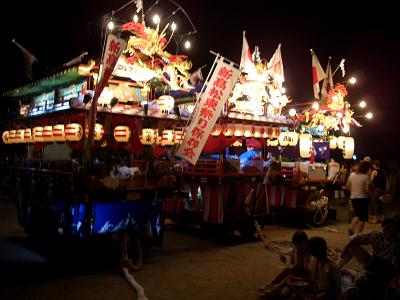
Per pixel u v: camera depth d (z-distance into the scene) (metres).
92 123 6.58
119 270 6.93
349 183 9.55
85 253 6.93
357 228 9.38
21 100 10.59
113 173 7.39
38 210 8.34
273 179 10.78
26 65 8.91
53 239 7.74
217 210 9.36
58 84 8.60
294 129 11.83
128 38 7.68
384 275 4.07
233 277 6.70
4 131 10.23
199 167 9.67
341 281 5.21
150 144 7.80
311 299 5.14
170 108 7.78
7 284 6.10
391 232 5.33
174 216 10.49
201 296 5.77
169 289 6.04
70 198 6.94
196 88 9.60
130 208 7.43
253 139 10.93
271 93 10.78
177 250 8.58
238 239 9.81
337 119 13.33
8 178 14.72
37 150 9.23
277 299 5.66
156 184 7.84
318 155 13.12
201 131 7.70
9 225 10.55
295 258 5.70
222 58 7.75
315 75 13.59
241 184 9.73
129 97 8.08
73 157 7.78
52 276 6.54
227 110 9.27
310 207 11.55
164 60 8.27
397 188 20.80
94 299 5.55
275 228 11.49
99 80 6.53
